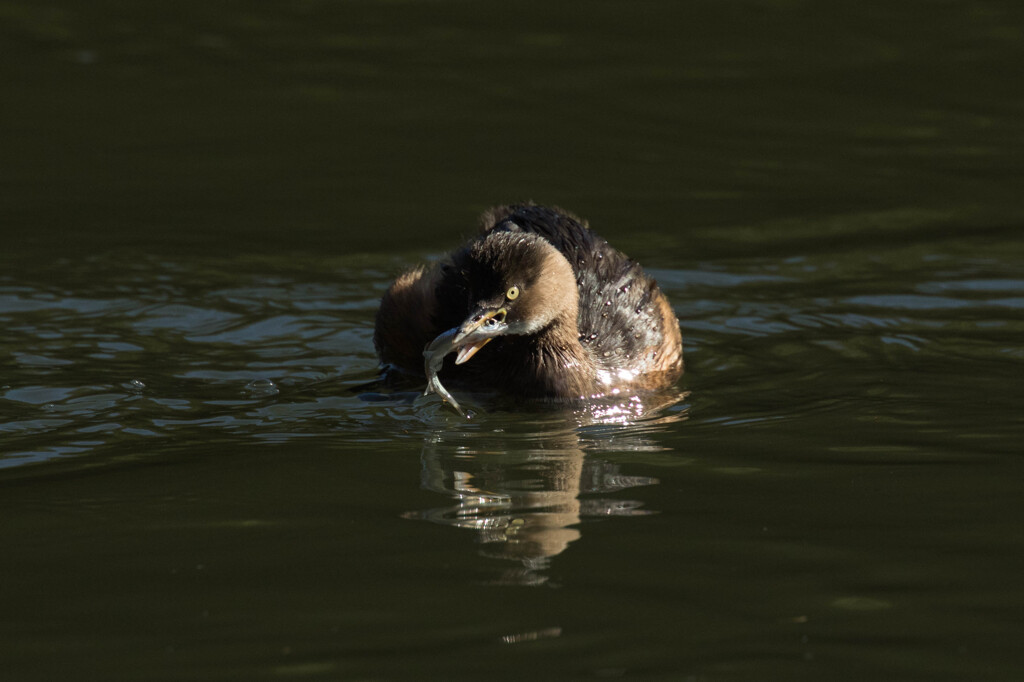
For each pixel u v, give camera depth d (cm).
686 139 2055
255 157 1970
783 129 2092
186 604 802
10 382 1217
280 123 2100
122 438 1095
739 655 741
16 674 725
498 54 2388
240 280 1539
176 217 1747
